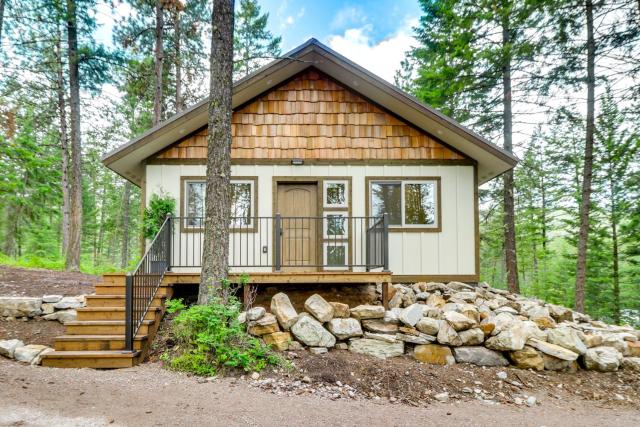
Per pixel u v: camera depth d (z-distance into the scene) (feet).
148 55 43.39
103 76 38.73
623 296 45.27
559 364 16.19
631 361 16.62
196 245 25.17
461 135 23.94
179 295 21.98
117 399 11.32
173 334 17.19
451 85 37.22
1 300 19.94
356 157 26.45
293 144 26.43
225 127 18.26
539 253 55.36
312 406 11.73
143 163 25.67
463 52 35.27
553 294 54.44
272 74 24.81
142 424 9.70
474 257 25.77
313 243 26.04
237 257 25.43
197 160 25.80
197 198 25.81
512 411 12.72
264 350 15.07
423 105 23.80
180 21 44.78
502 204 45.37
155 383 12.91
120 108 52.29
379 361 15.79
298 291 22.09
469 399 13.62
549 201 54.49
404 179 26.35
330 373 14.38
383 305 20.08
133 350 15.34
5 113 39.52
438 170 26.40
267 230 24.35
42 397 11.16
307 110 26.73
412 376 14.67
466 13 35.86
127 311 15.26
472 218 26.07
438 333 16.67
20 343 16.11
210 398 11.78
